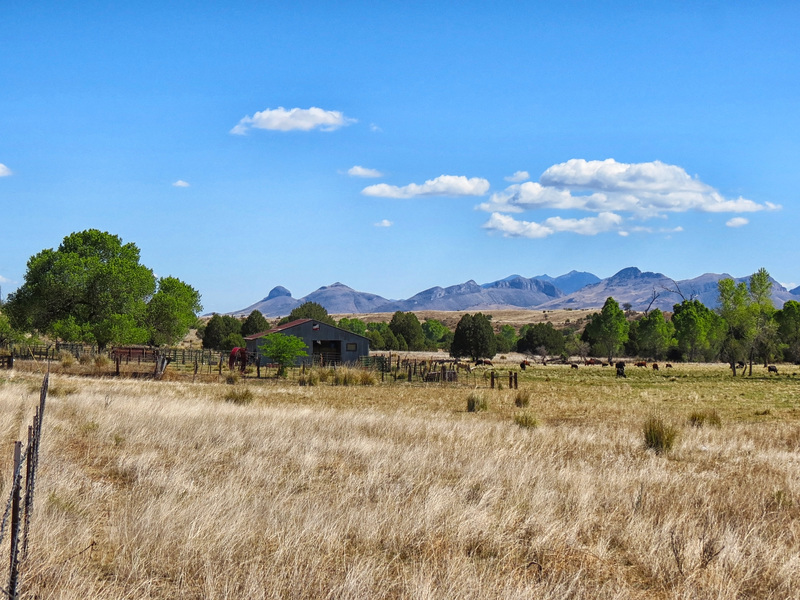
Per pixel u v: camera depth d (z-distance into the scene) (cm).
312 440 1670
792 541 957
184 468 1252
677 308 13112
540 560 851
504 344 13412
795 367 9606
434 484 1197
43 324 6406
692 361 11912
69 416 1925
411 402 3484
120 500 1036
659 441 1862
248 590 699
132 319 6291
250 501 1037
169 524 873
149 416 1972
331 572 782
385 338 12700
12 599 615
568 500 1123
